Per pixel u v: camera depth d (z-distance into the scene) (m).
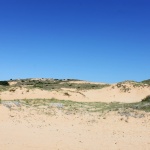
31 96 58.72
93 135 23.75
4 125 25.12
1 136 21.53
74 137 22.81
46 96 59.59
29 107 34.25
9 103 33.34
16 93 59.00
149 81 94.12
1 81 106.06
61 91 63.69
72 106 40.06
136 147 20.28
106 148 19.94
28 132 23.55
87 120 29.92
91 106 42.25
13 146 19.28
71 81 140.12
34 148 19.19
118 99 68.56
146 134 24.36
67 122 28.75
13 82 130.50
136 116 30.66
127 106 38.19
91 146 20.34
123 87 75.62
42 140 21.39
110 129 26.16
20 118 28.38
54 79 153.38
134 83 78.31
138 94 72.44
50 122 28.23
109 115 32.03
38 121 28.14
